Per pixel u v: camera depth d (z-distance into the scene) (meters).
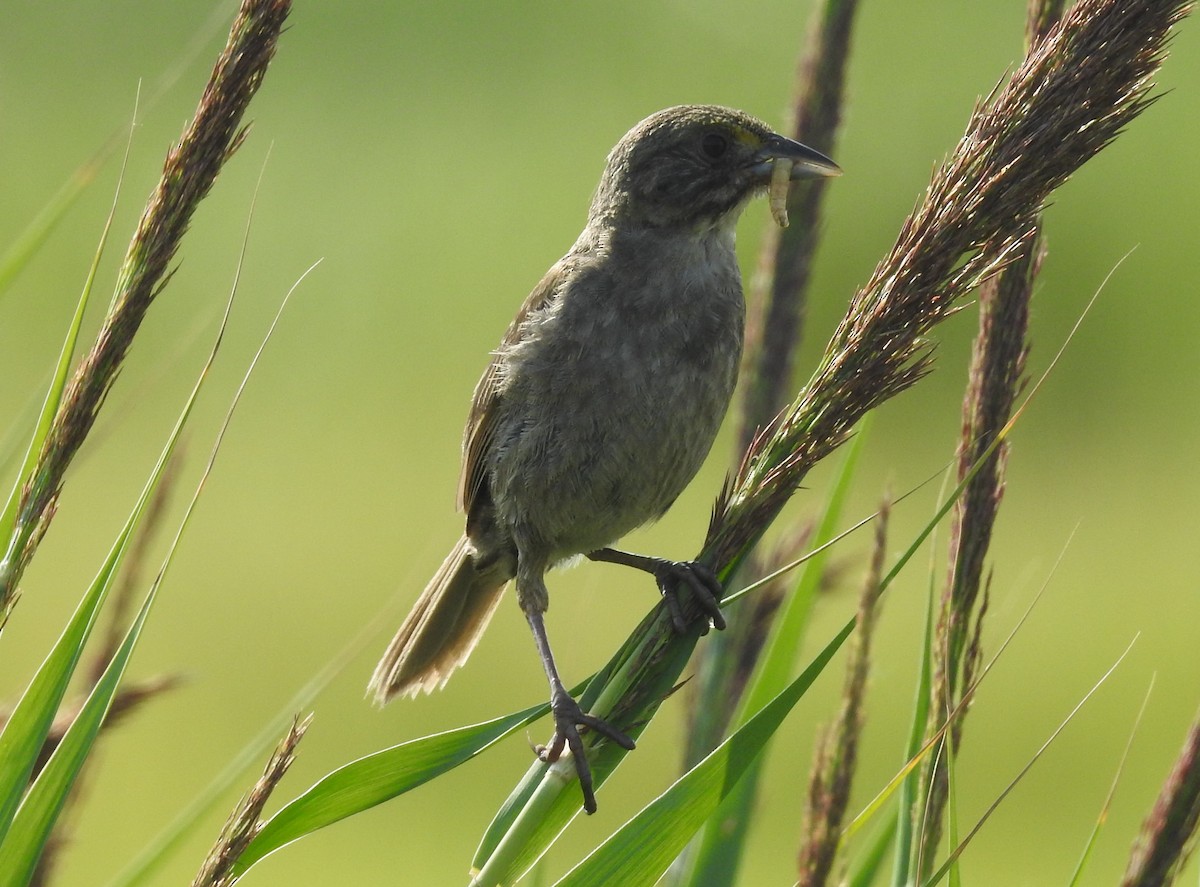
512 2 27.36
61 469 3.71
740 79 25.88
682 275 6.48
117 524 17.52
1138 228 22.48
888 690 15.09
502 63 26.28
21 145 22.25
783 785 14.16
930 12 26.09
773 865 13.32
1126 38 4.11
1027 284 4.55
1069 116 4.17
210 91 3.69
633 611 15.88
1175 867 4.13
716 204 6.49
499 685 15.34
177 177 3.70
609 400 6.34
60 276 21.17
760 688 5.45
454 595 7.18
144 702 4.44
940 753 4.32
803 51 6.61
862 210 23.12
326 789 4.37
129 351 3.72
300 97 25.27
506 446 6.55
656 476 6.48
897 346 4.52
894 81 24.52
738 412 6.64
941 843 4.47
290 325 21.38
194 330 4.57
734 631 6.02
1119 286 22.34
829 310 22.59
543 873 4.98
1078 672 15.80
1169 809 4.13
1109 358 22.12
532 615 6.54
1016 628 4.45
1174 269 22.22
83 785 4.44
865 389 4.60
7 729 3.79
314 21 26.41
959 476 4.52
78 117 22.89
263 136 24.14
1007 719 15.10
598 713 4.73
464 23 26.73
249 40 3.69
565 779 4.59
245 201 22.94
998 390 4.54
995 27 25.81
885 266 4.51
